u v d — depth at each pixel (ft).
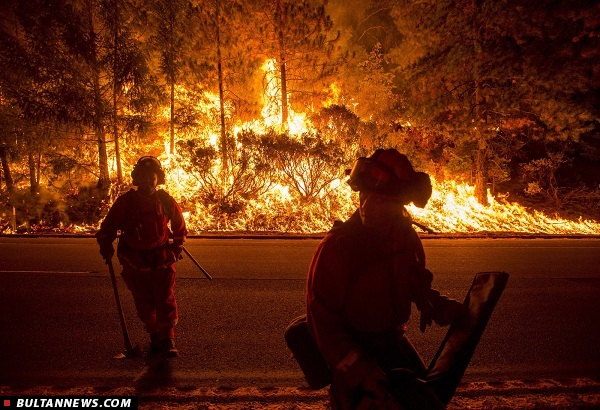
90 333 18.62
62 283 25.34
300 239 40.75
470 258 33.19
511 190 60.59
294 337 8.96
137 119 50.29
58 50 48.65
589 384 14.49
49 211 46.03
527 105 54.49
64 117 47.19
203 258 32.04
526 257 33.94
